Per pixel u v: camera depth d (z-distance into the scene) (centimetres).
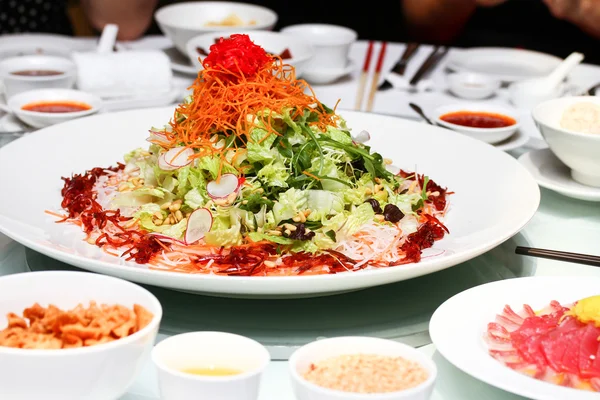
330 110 100
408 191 98
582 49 188
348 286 81
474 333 78
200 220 90
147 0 156
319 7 200
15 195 96
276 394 73
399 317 86
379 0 202
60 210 96
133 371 69
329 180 94
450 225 95
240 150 94
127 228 92
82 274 74
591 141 100
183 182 94
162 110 112
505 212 94
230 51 95
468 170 102
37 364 64
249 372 65
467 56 143
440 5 176
